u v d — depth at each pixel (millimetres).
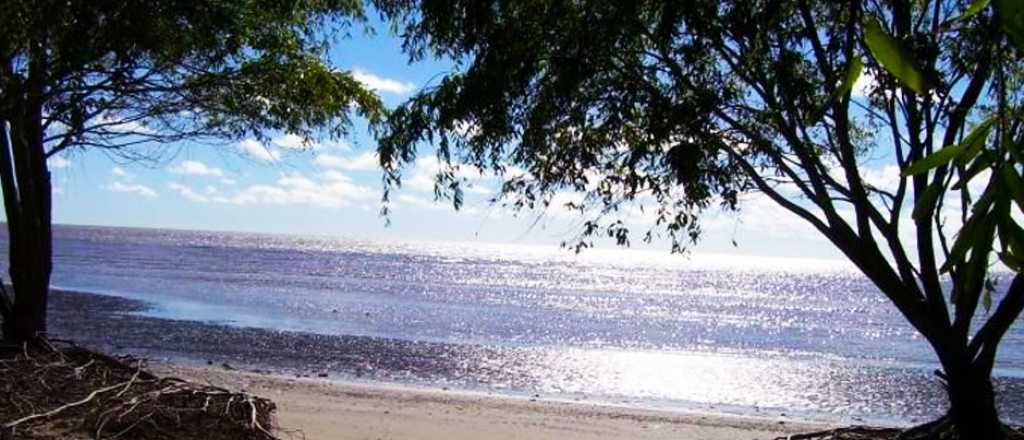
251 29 8586
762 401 16672
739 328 34562
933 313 7406
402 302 41656
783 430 12188
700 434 11680
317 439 9750
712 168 6488
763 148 6691
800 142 6770
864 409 16125
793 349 27141
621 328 32156
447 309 38312
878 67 6340
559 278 83125
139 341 21594
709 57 6684
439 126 6785
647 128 6406
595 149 6891
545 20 6266
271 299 39469
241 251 121000
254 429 8297
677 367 21219
